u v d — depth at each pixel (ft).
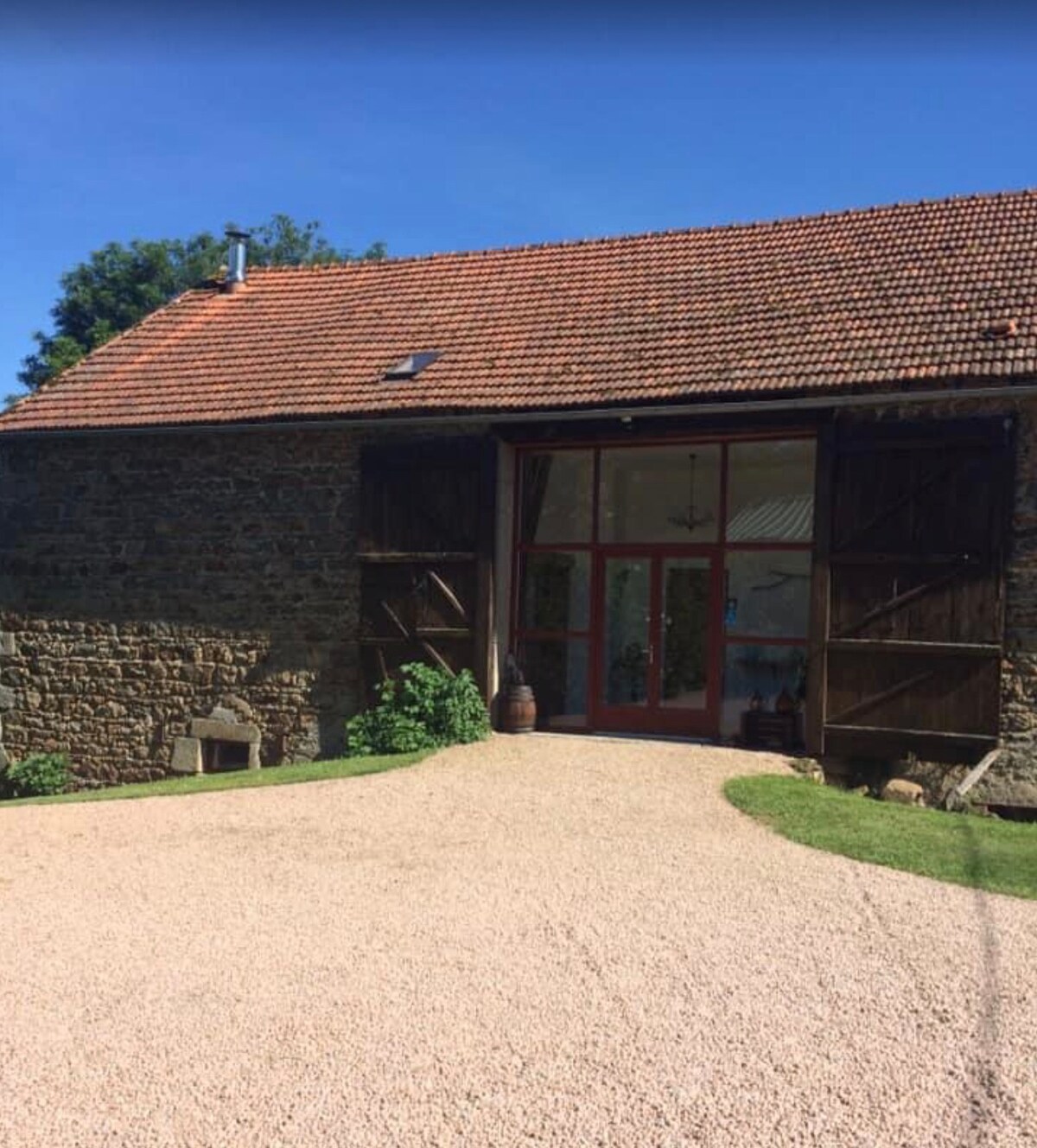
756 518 35.53
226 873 20.90
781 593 35.01
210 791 29.78
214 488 40.52
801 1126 11.40
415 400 36.78
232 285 49.73
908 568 31.91
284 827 24.85
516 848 22.61
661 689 36.83
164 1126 11.41
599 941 16.79
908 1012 14.16
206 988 14.98
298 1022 13.85
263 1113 11.66
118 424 40.60
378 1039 13.35
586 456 37.86
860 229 39.91
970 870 21.13
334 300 46.29
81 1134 11.26
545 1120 11.51
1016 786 30.58
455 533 37.11
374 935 17.08
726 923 17.62
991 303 33.09
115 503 42.01
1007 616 30.86
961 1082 12.32
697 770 30.83
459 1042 13.28
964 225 37.99
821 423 32.78
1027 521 30.68
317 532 39.06
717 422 33.96
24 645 43.39
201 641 40.68
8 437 42.52
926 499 31.73
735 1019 13.93
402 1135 11.23
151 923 17.81
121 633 41.91
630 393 34.01
